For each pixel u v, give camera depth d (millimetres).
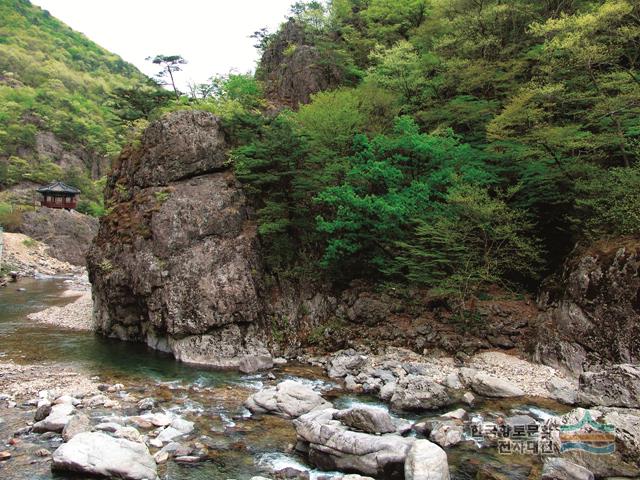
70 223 72625
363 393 17578
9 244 64062
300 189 25703
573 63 25250
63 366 20344
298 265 25797
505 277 25156
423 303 23766
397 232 24094
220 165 27047
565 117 27938
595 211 21797
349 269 25500
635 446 11586
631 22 23781
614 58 24172
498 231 22406
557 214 24844
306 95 38906
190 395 16953
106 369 20109
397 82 33031
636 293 18234
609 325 18688
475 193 22156
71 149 100125
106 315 26781
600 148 24734
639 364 17109
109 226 27406
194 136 26828
